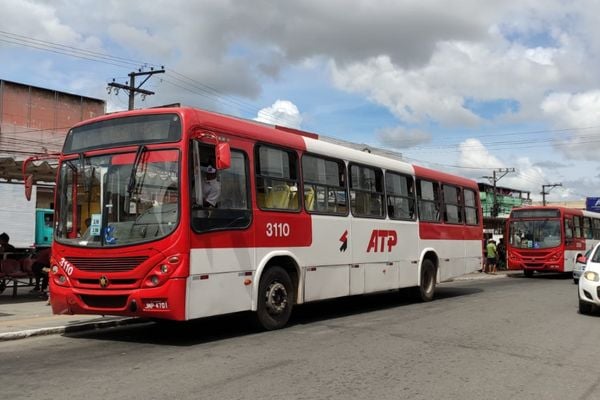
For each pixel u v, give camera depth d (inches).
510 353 306.8
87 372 253.0
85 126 339.0
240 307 337.1
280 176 378.6
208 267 313.9
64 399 211.2
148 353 295.0
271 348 309.1
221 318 417.4
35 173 525.0
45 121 1179.9
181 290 296.5
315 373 254.1
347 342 329.1
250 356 288.0
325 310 489.1
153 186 308.7
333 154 431.8
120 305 307.3
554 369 272.4
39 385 231.0
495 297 612.7
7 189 1066.1
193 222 306.7
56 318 402.6
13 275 533.3
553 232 1024.9
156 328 378.6
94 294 310.5
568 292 683.4
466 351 309.6
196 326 385.7
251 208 348.8
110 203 315.3
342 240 432.5
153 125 317.4
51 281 331.6
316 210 408.8
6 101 1128.8
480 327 393.1
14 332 339.6
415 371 262.1
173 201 303.3
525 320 430.9
